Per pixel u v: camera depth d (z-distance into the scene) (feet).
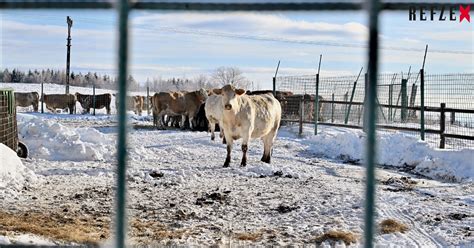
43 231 22.12
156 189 34.96
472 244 22.59
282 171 43.27
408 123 68.39
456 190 36.45
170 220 26.68
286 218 27.68
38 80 274.16
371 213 6.73
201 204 30.71
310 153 59.06
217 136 72.64
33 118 57.00
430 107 54.49
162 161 48.14
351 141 58.80
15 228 22.17
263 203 31.32
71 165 43.91
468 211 29.40
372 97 6.48
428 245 22.50
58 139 49.73
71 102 135.64
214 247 21.20
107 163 46.16
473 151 44.19
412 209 29.58
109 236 21.97
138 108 139.13
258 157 53.21
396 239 23.31
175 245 20.94
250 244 22.27
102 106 137.59
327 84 81.51
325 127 83.35
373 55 6.27
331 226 25.80
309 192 34.86
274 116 48.29
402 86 69.21
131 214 27.61
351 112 79.41
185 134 75.46
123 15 6.35
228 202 31.42
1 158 34.68
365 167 6.70
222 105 44.93
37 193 31.99
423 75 54.65
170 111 88.58
